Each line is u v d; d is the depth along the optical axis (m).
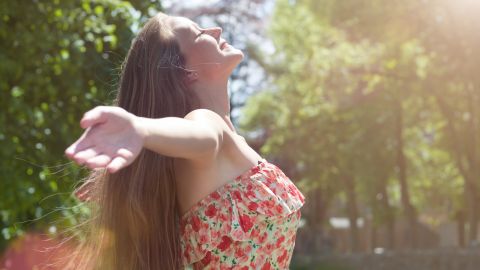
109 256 2.80
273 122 35.03
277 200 2.76
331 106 29.66
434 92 23.44
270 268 2.79
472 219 24.55
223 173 2.75
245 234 2.73
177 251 2.80
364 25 21.55
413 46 22.59
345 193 37.84
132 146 2.05
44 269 3.06
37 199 8.80
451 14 20.17
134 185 2.75
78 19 9.05
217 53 2.94
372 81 24.84
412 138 32.12
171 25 2.96
